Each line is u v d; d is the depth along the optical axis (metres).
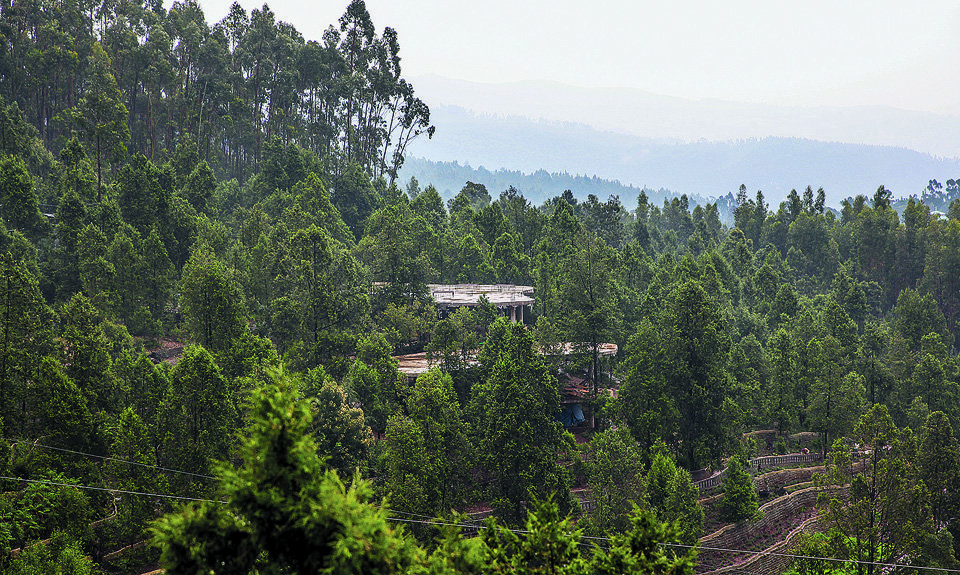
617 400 81.44
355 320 90.81
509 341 69.75
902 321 125.31
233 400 64.38
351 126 193.38
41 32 150.75
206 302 74.50
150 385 62.19
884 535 58.62
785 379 94.38
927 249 167.00
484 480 69.62
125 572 52.16
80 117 122.44
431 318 99.00
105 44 170.00
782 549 66.38
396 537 17.70
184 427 58.06
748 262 168.25
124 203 105.56
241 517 17.50
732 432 79.38
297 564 17.00
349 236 135.12
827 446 88.50
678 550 60.19
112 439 57.56
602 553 22.14
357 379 72.06
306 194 137.25
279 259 93.94
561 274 115.94
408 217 148.38
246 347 72.31
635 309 111.38
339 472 60.09
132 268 91.94
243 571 17.19
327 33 196.25
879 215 180.75
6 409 55.38
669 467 63.91
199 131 168.75
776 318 128.50
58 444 54.56
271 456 16.95
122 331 78.00
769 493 78.56
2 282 58.38
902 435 63.88
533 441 62.81
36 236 97.69
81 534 49.25
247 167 182.00
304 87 192.75
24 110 150.12
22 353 57.41
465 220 163.25
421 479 57.91
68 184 105.50
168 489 53.94
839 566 57.53
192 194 124.44
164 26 176.50
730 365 97.75
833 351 95.06
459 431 64.81
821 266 187.38
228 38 188.38
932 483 64.88
